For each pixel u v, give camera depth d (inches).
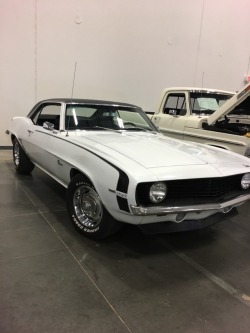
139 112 180.4
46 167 163.9
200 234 137.9
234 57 422.6
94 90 328.8
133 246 121.7
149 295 92.0
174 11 353.7
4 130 301.7
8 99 295.3
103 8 311.6
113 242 123.5
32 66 296.4
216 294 94.9
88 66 319.3
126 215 103.6
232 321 83.2
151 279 100.4
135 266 107.6
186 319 82.8
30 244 117.6
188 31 371.2
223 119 219.8
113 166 105.0
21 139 195.8
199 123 214.1
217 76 415.2
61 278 97.1
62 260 107.7
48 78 305.0
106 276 100.1
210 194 112.5
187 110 230.2
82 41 310.3
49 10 290.0
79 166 121.7
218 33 397.7
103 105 167.3
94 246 119.3
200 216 113.5
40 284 93.4
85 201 124.3
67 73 311.4
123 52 333.7
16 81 293.7
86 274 100.3
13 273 98.2
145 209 98.5
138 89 353.7
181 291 95.2
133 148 122.9
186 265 110.7
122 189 99.7
